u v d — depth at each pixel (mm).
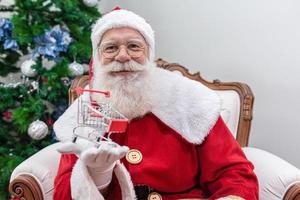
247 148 1646
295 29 1931
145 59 1293
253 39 2037
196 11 2158
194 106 1335
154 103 1322
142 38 1304
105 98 1271
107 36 1283
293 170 1329
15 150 1923
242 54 2074
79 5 1945
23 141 1975
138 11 2316
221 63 2137
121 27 1282
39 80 1869
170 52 2268
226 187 1222
